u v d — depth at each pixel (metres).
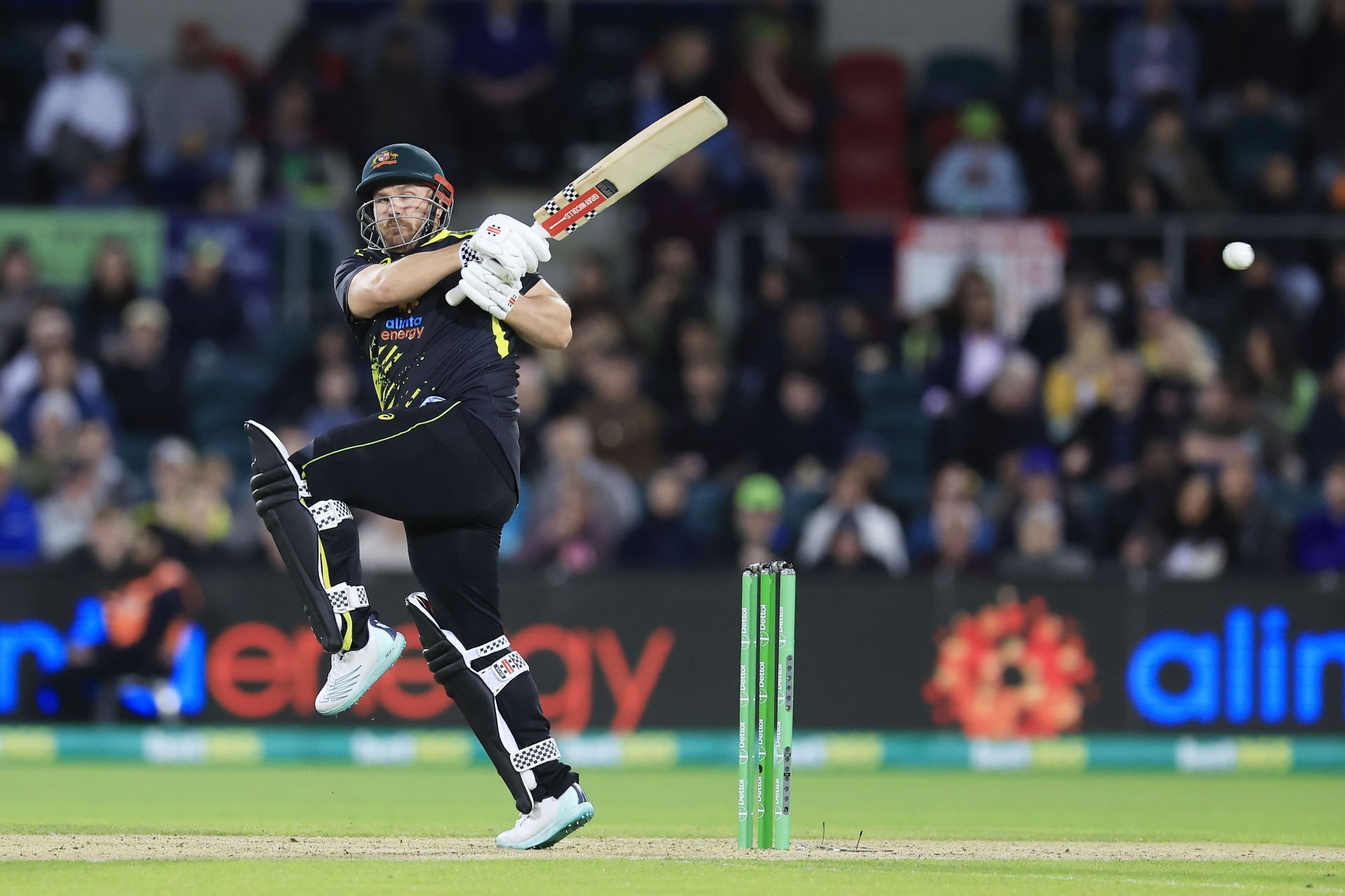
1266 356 49.75
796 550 43.75
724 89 59.53
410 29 57.94
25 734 40.88
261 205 55.69
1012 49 67.06
